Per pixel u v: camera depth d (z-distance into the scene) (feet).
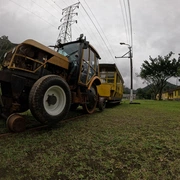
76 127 11.31
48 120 10.05
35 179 4.94
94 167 5.68
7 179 4.91
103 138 8.82
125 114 18.21
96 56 20.03
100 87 26.32
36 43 11.04
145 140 8.58
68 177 5.06
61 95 11.28
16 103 10.11
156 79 100.63
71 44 15.96
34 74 10.92
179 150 7.23
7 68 10.66
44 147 7.43
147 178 5.03
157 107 28.48
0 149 7.07
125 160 6.23
